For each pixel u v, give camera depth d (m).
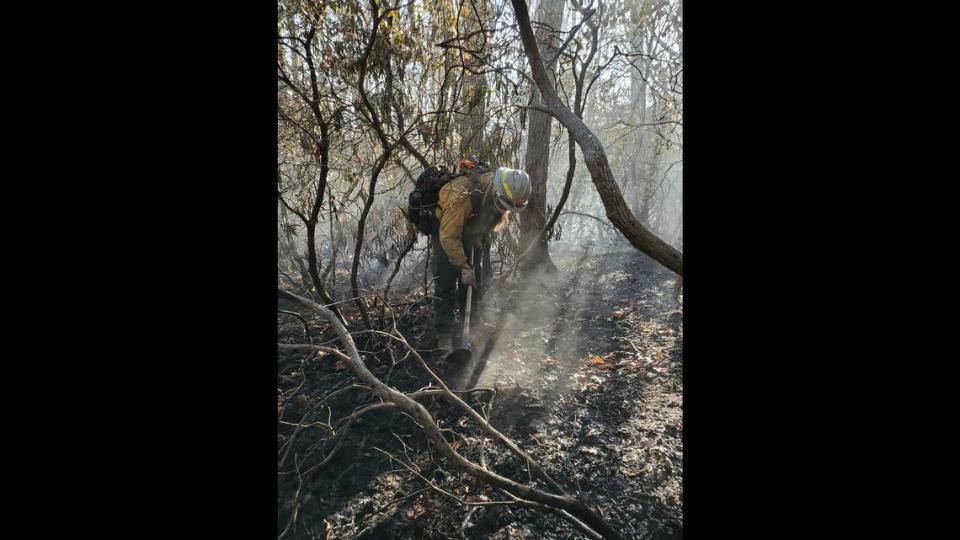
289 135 2.71
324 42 2.45
